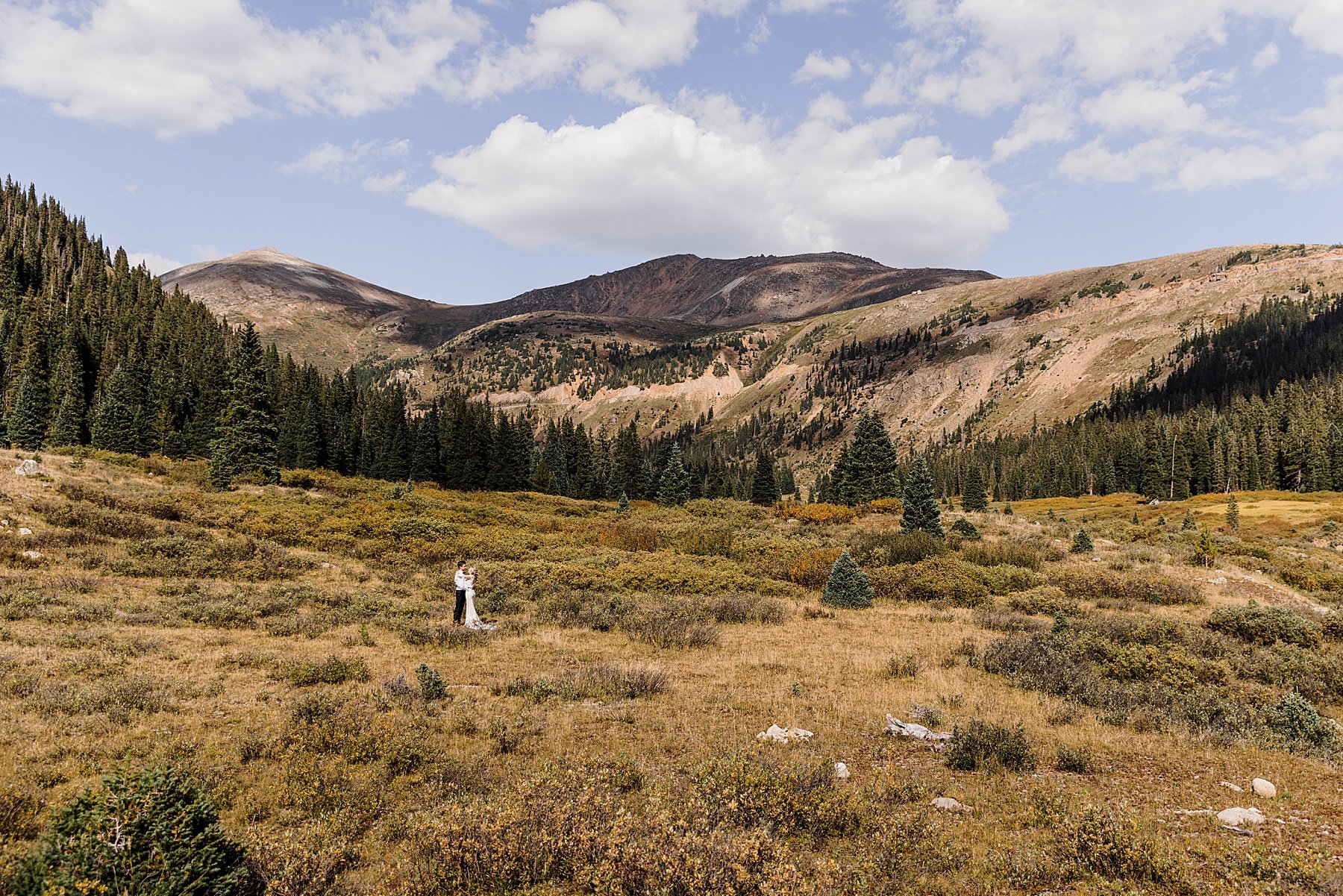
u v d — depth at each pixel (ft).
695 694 42.27
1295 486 355.97
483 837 20.20
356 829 22.84
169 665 41.75
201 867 16.74
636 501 277.23
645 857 18.62
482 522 147.74
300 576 78.79
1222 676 47.21
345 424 315.78
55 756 26.99
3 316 364.58
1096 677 46.29
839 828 23.89
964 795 27.68
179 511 102.27
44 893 15.02
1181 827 24.61
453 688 41.39
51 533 76.43
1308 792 28.48
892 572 90.74
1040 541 140.15
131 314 391.86
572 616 64.59
